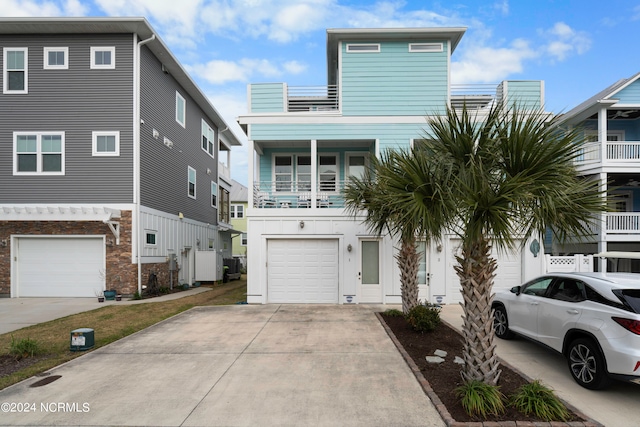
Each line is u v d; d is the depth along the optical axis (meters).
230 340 7.20
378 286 11.61
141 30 13.27
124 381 5.12
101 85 13.33
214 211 23.42
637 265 15.27
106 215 12.44
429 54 12.08
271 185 13.61
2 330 8.26
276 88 12.31
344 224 11.61
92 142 13.26
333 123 12.02
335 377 5.21
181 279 17.52
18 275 13.25
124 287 12.99
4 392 4.78
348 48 12.18
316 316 9.48
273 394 4.66
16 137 13.23
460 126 4.37
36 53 13.36
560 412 3.92
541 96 11.60
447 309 10.67
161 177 15.55
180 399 4.54
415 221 4.29
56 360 6.05
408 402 4.41
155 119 14.96
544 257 11.63
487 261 4.40
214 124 23.45
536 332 6.15
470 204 3.81
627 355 4.36
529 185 3.84
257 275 11.61
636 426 3.94
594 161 14.51
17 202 13.16
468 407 3.99
